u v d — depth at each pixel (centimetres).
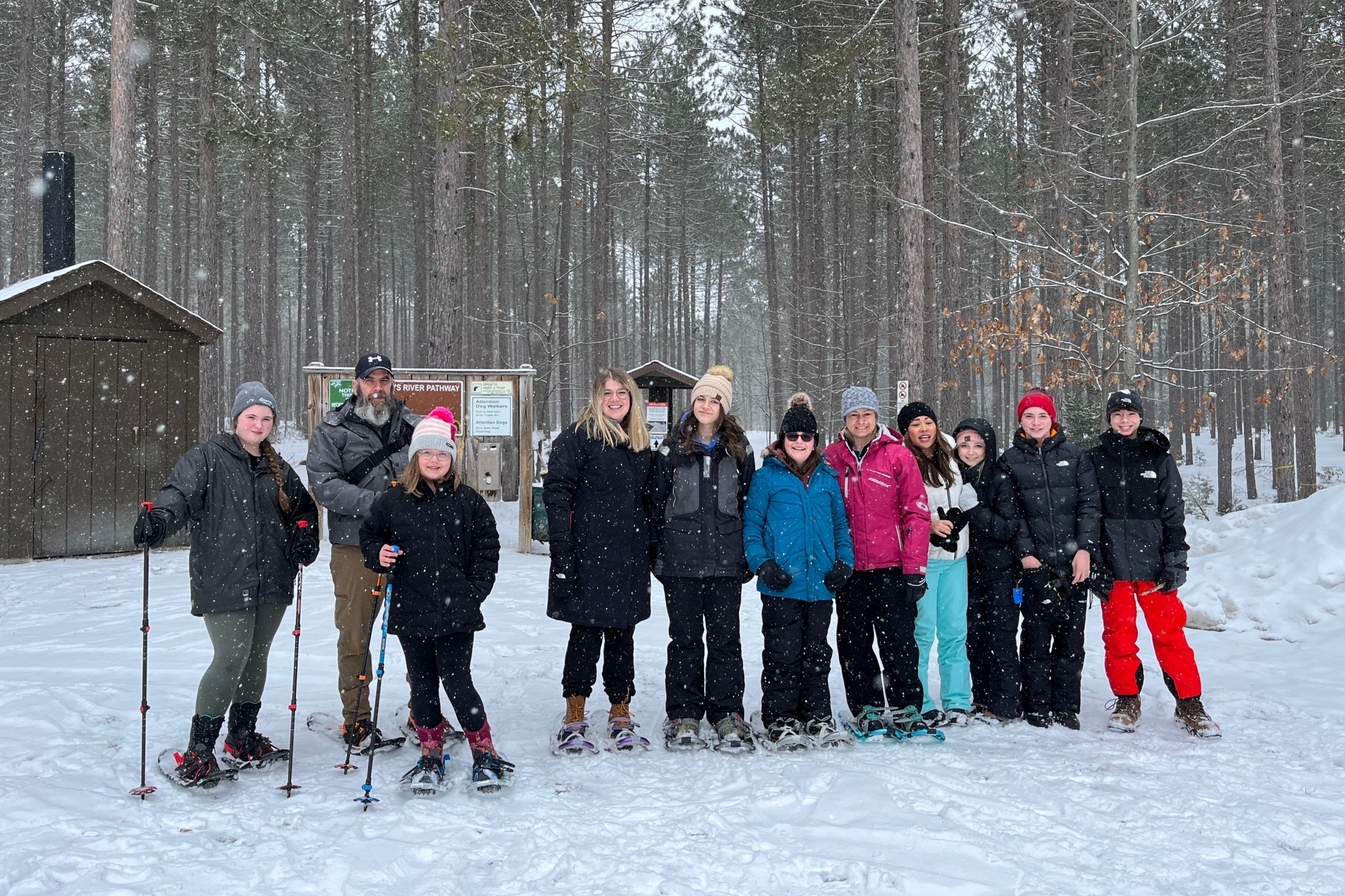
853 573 455
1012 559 487
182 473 362
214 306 1931
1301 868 288
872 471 466
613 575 429
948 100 1795
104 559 1019
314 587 835
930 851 299
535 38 1299
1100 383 991
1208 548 894
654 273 5922
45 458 1000
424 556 376
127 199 1287
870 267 3116
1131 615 480
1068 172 1091
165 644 611
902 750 425
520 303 3553
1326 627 689
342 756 414
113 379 1043
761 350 6316
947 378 1909
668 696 445
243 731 393
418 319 3064
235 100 1989
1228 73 1878
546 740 440
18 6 2773
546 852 299
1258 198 1803
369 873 282
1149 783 376
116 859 289
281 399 5272
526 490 1116
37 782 358
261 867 287
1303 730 460
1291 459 1634
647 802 349
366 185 3000
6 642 615
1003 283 1434
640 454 445
